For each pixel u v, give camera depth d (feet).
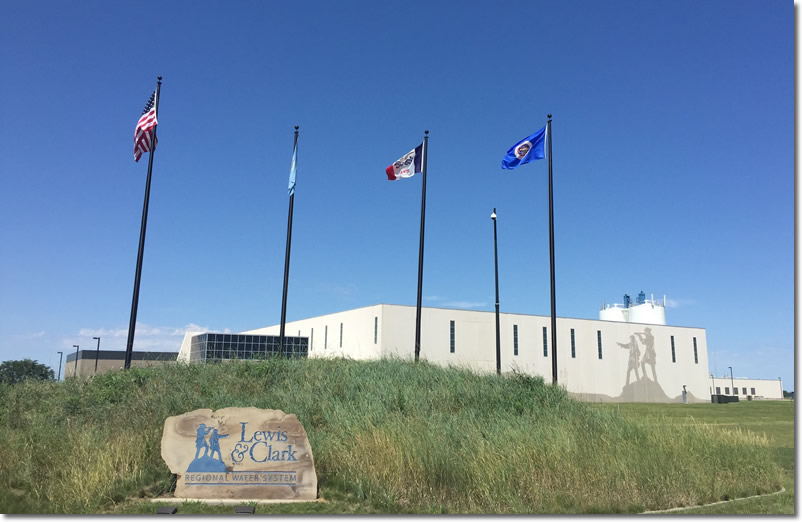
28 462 31.58
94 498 28.14
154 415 40.01
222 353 164.86
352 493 30.63
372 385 49.55
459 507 28.89
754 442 40.68
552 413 46.11
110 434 36.45
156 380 52.44
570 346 204.54
